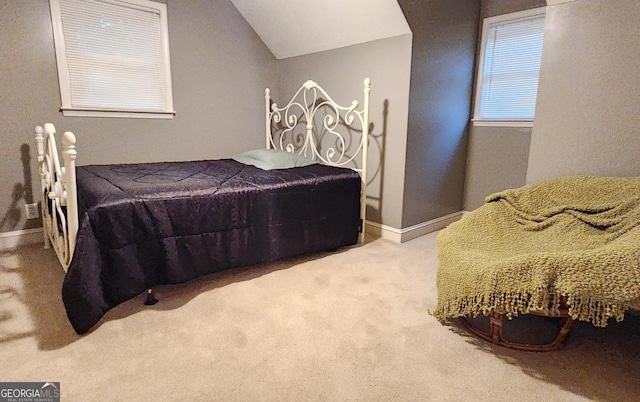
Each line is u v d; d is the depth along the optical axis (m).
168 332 1.72
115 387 1.36
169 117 3.40
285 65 4.00
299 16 3.35
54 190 2.06
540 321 1.88
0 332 1.68
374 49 3.10
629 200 1.71
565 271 1.34
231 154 3.88
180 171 2.67
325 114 3.64
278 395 1.33
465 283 1.60
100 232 1.72
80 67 2.92
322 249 2.74
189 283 2.25
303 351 1.59
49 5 2.70
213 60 3.59
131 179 2.28
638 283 1.23
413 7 2.78
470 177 3.69
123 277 1.80
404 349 1.62
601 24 1.89
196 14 3.42
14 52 2.62
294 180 2.53
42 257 2.59
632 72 1.83
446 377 1.44
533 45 3.16
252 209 2.29
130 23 3.09
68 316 1.62
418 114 3.03
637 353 1.61
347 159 3.49
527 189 2.03
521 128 3.27
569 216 1.85
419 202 3.25
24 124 2.73
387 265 2.60
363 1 2.83
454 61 3.26
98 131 3.04
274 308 1.96
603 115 1.94
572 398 1.33
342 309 1.96
